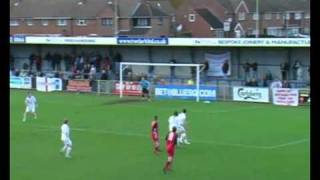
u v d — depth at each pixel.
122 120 58.81
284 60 80.88
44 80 92.69
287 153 40.28
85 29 152.38
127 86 83.81
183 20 150.75
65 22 153.88
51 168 35.06
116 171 34.00
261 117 60.72
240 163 36.53
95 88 88.06
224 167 35.19
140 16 148.50
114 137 48.03
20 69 103.12
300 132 50.50
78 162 37.06
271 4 139.75
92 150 41.72
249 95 76.12
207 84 84.75
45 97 82.38
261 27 138.75
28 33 156.88
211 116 61.50
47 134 49.88
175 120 43.91
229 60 85.25
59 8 156.00
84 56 97.25
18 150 41.66
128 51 93.25
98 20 150.88
